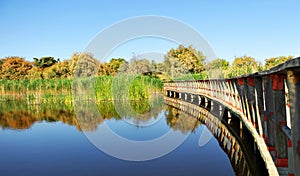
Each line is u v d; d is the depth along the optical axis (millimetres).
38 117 11648
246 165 4879
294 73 1991
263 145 3781
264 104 3857
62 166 5148
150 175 4441
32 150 6406
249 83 4809
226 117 9195
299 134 2004
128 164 5043
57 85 20312
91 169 4898
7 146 6848
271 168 3061
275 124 2947
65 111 13383
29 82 21828
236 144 6113
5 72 32156
